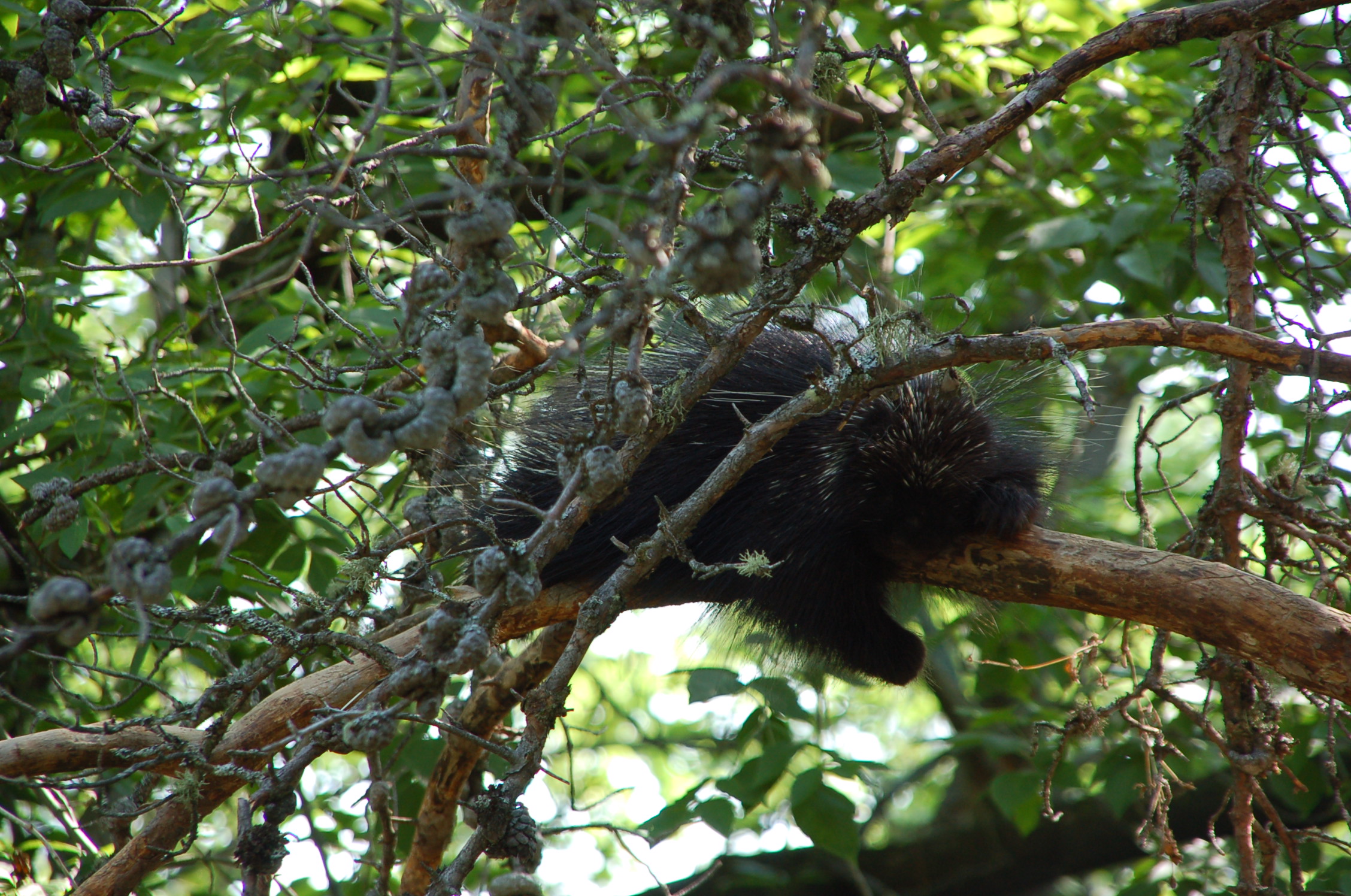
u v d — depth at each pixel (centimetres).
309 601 402
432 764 645
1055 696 1040
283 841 319
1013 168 979
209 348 754
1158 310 835
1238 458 462
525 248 639
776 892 1155
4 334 681
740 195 229
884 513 596
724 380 641
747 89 453
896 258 1055
